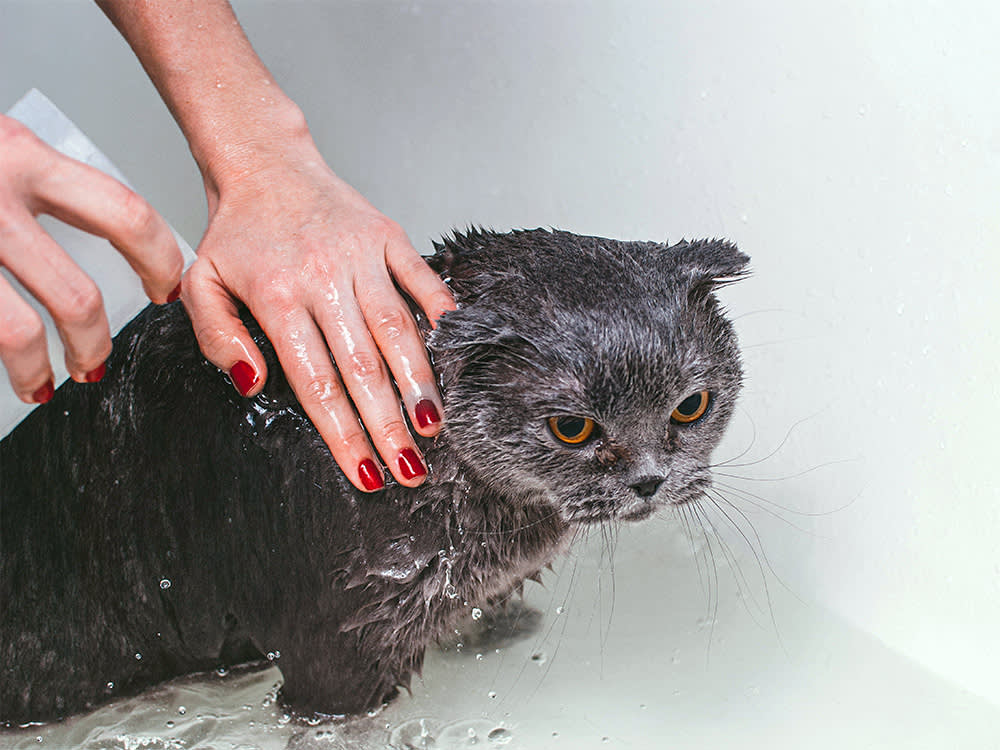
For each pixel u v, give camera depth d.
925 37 2.04
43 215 1.24
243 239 1.50
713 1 2.25
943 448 1.99
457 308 1.45
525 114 2.40
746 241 2.29
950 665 1.90
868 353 2.12
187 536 1.62
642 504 1.52
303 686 1.66
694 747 1.69
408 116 2.42
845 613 2.04
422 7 2.35
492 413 1.47
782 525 2.16
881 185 2.11
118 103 2.26
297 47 2.33
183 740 1.72
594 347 1.38
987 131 1.97
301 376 1.38
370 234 1.49
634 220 2.38
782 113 2.22
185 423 1.58
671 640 1.96
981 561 1.90
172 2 1.70
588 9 2.33
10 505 1.62
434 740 1.70
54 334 1.27
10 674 1.67
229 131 1.66
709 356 1.51
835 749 1.69
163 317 1.62
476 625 1.95
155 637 1.71
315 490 1.53
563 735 1.72
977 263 1.97
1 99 2.21
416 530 1.53
